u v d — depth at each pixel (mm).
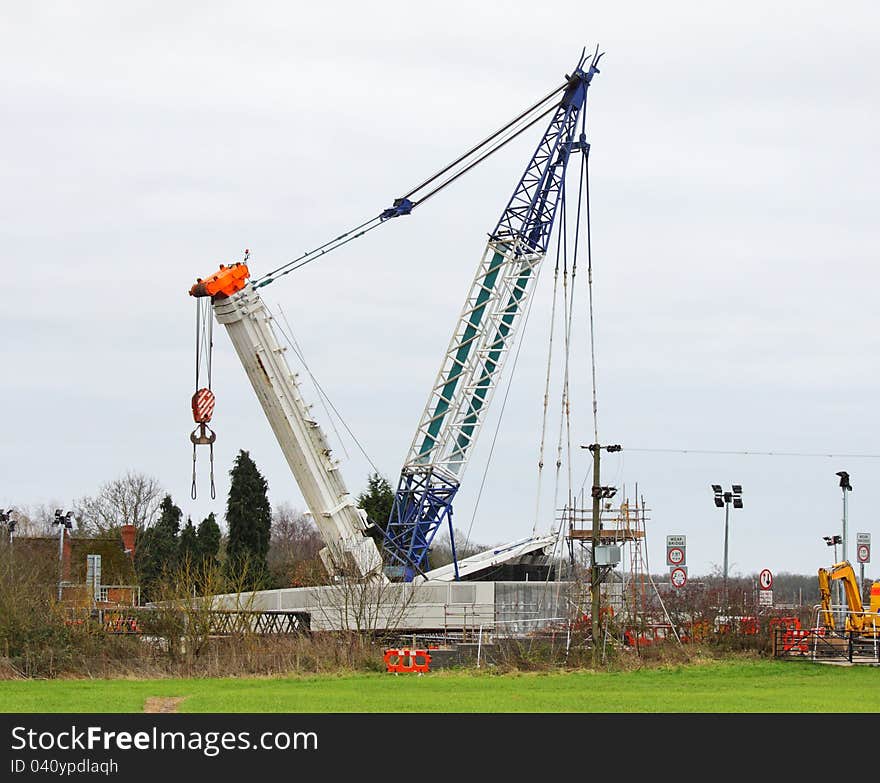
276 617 94562
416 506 112750
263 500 147875
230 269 101688
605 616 82250
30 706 51688
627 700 53969
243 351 103062
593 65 114625
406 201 111000
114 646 76375
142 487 198250
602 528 97562
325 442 105875
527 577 114625
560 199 113875
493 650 77875
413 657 72250
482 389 113188
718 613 89750
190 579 82312
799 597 128875
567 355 113812
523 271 113188
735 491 109562
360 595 94125
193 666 73250
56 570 119750
